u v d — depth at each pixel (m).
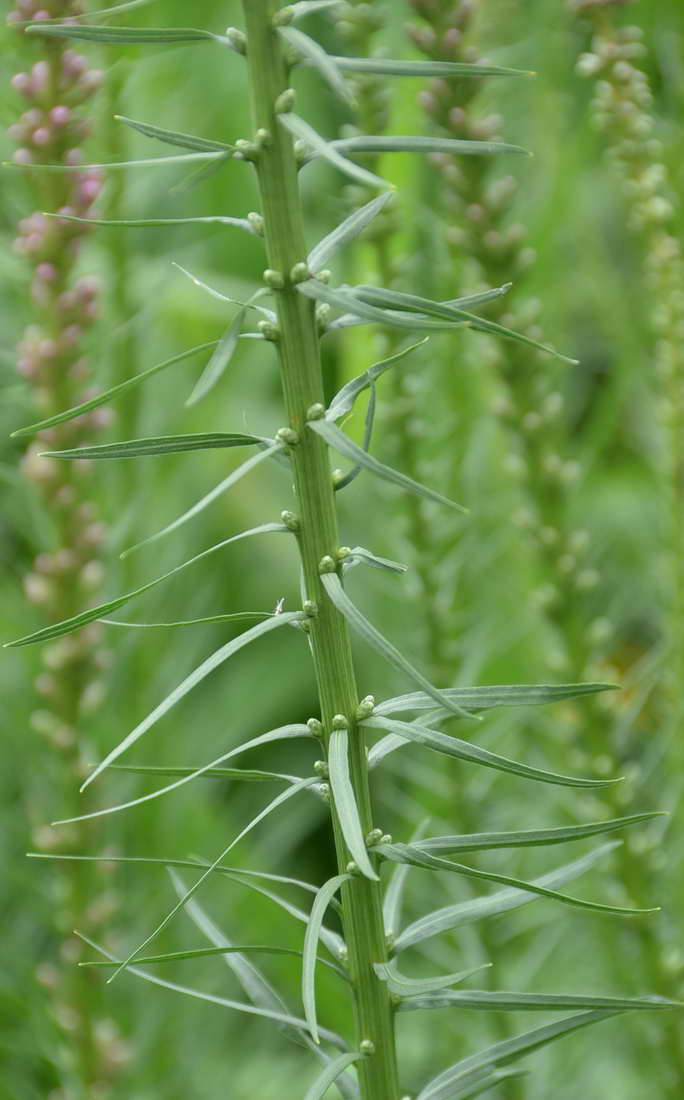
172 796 1.10
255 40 0.67
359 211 0.68
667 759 1.03
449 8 0.89
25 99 0.84
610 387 1.10
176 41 0.67
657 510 1.35
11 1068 1.01
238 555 1.69
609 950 1.00
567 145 1.18
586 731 0.95
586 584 0.95
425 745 0.68
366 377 0.69
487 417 1.19
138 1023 1.06
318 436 0.68
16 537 1.16
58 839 0.93
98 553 0.91
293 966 1.10
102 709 1.04
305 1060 1.19
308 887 0.70
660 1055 0.95
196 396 0.66
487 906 0.72
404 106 1.05
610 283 1.27
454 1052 1.05
